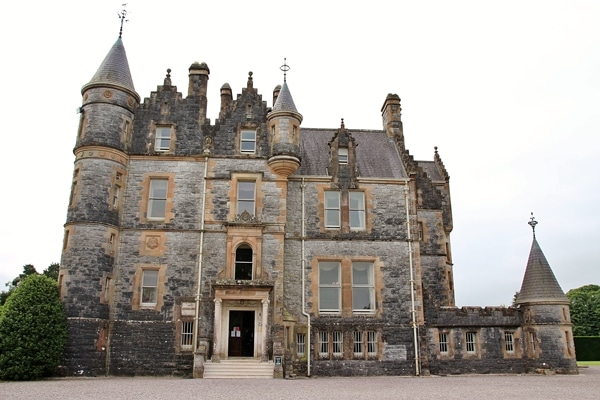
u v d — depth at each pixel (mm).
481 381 23484
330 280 29453
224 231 28438
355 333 28359
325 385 20969
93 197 27047
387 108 36281
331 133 34969
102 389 18562
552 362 28141
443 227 39562
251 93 31328
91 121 28266
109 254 27094
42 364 23359
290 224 29719
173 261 27938
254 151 30312
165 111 30484
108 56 30203
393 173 31750
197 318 26922
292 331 27344
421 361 28078
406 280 29391
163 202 29188
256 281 26766
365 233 29984
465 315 29219
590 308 78562
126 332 26641
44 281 25031
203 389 18719
